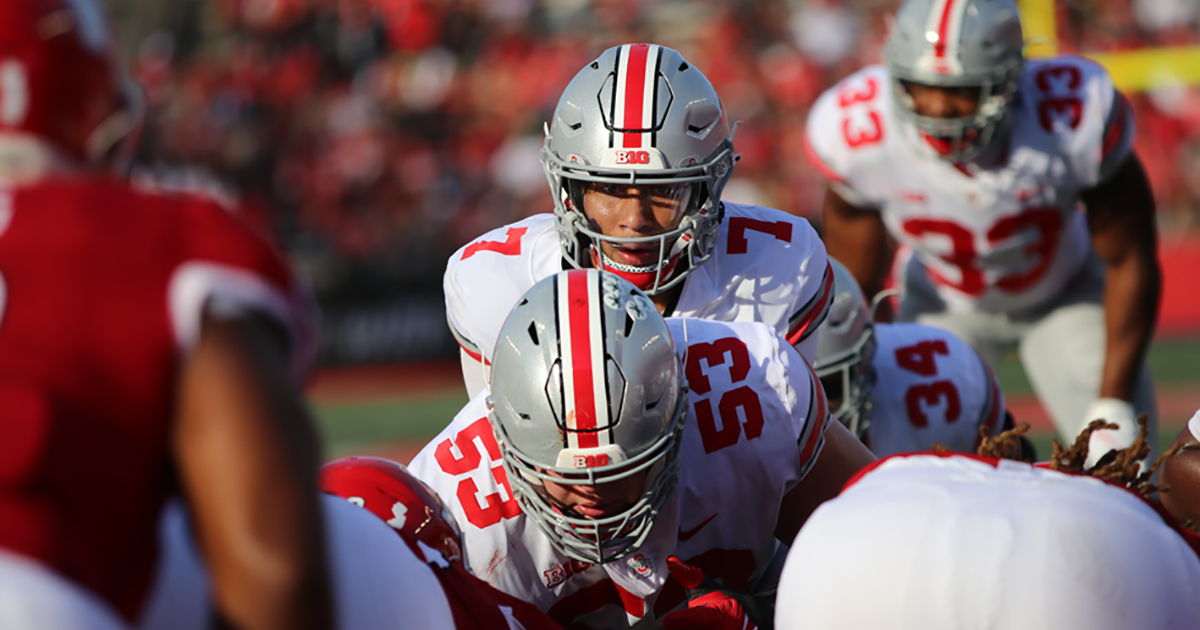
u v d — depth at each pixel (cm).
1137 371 1413
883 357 1173
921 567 538
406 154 4350
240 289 424
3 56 434
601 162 884
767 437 780
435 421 2991
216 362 414
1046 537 530
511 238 970
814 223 4178
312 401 3406
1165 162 4222
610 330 701
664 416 709
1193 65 4212
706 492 783
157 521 432
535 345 705
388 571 584
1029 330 1574
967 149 1346
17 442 393
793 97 4347
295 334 443
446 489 774
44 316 407
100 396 405
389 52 4597
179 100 4500
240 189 4353
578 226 917
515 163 4322
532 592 788
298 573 407
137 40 4709
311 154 4394
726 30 4506
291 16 4653
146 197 439
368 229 4169
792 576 579
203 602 479
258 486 407
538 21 4669
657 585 794
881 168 1431
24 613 378
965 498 557
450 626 612
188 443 413
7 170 439
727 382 786
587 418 686
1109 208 1401
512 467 738
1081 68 1399
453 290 965
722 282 937
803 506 823
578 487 710
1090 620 522
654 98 888
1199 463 733
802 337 964
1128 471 657
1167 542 554
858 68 4447
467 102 4491
